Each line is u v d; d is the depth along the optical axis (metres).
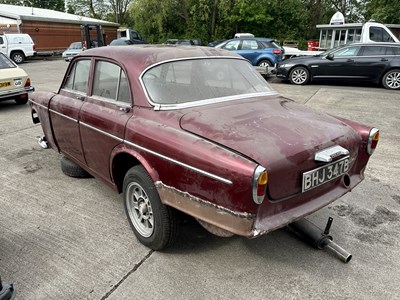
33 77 14.23
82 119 3.41
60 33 27.73
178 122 2.60
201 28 31.03
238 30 31.00
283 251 2.90
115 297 2.41
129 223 3.12
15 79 8.14
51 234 3.16
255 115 2.70
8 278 2.59
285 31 30.97
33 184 4.21
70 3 47.84
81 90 3.72
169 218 2.65
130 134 2.78
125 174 3.21
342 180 2.77
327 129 2.62
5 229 3.24
